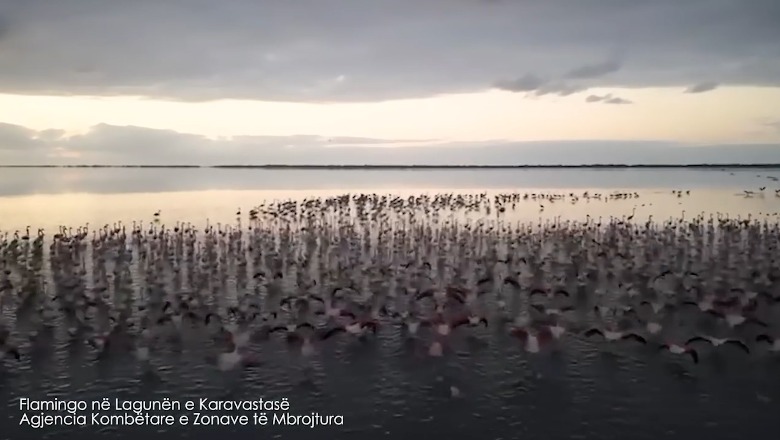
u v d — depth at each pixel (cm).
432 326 2111
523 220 5331
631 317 2261
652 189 8738
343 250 3581
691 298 2508
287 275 3067
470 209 5912
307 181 11350
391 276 2905
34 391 1758
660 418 1617
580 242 3741
